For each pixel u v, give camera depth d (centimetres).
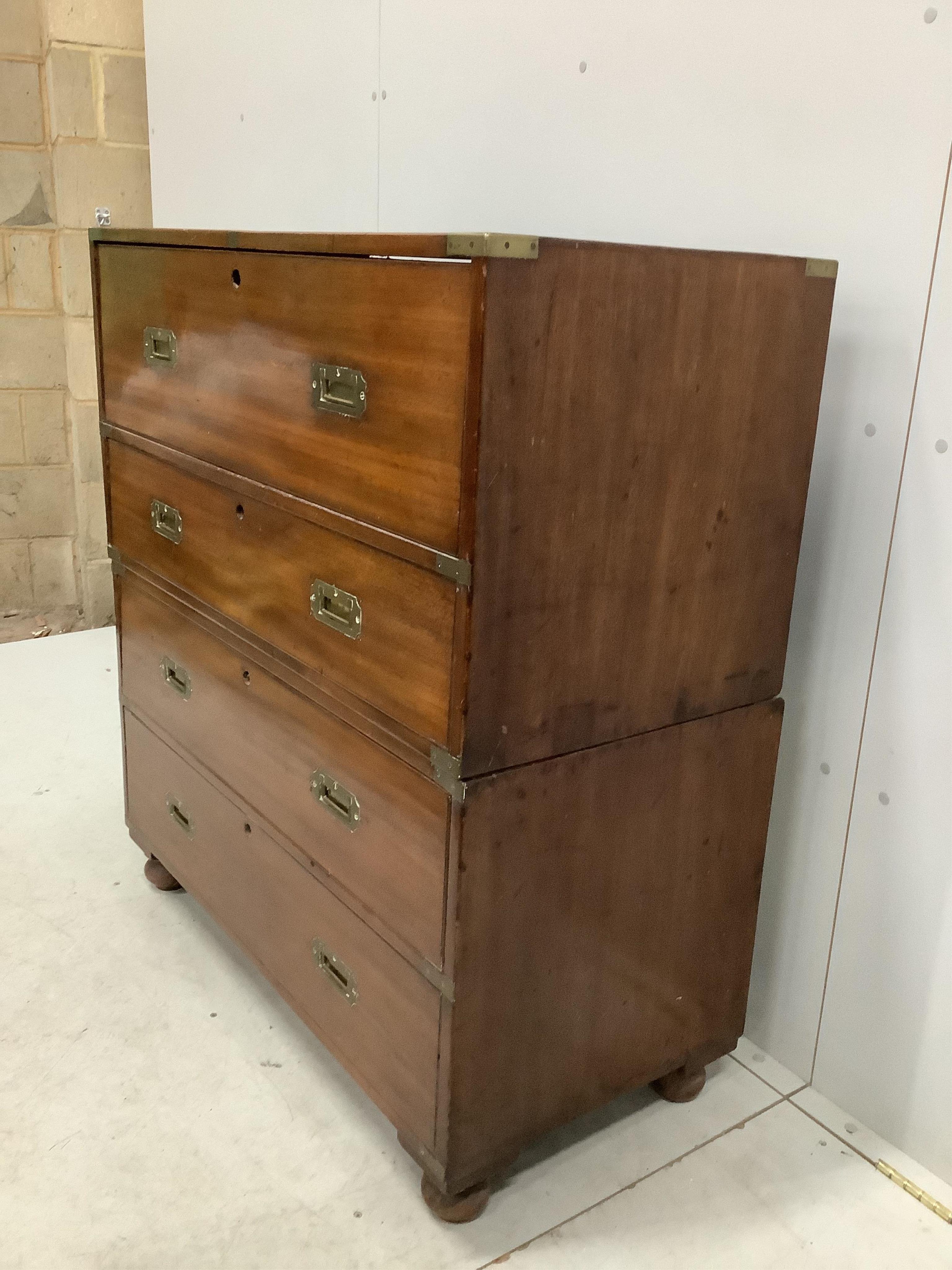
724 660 127
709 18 134
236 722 149
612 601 112
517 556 103
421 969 118
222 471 138
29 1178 130
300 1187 131
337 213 204
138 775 187
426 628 107
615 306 101
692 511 116
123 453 166
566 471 103
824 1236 127
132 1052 152
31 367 317
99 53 289
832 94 123
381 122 188
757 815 138
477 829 109
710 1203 131
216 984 167
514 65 161
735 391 114
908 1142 139
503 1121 125
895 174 119
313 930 140
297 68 206
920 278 119
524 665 108
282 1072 150
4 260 305
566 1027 127
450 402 98
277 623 133
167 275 142
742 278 110
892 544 128
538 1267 122
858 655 134
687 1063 145
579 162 154
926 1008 134
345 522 116
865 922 140
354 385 110
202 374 138
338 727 126
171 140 254
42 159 300
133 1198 128
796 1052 153
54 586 342
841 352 129
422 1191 130
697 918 136
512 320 94
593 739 117
